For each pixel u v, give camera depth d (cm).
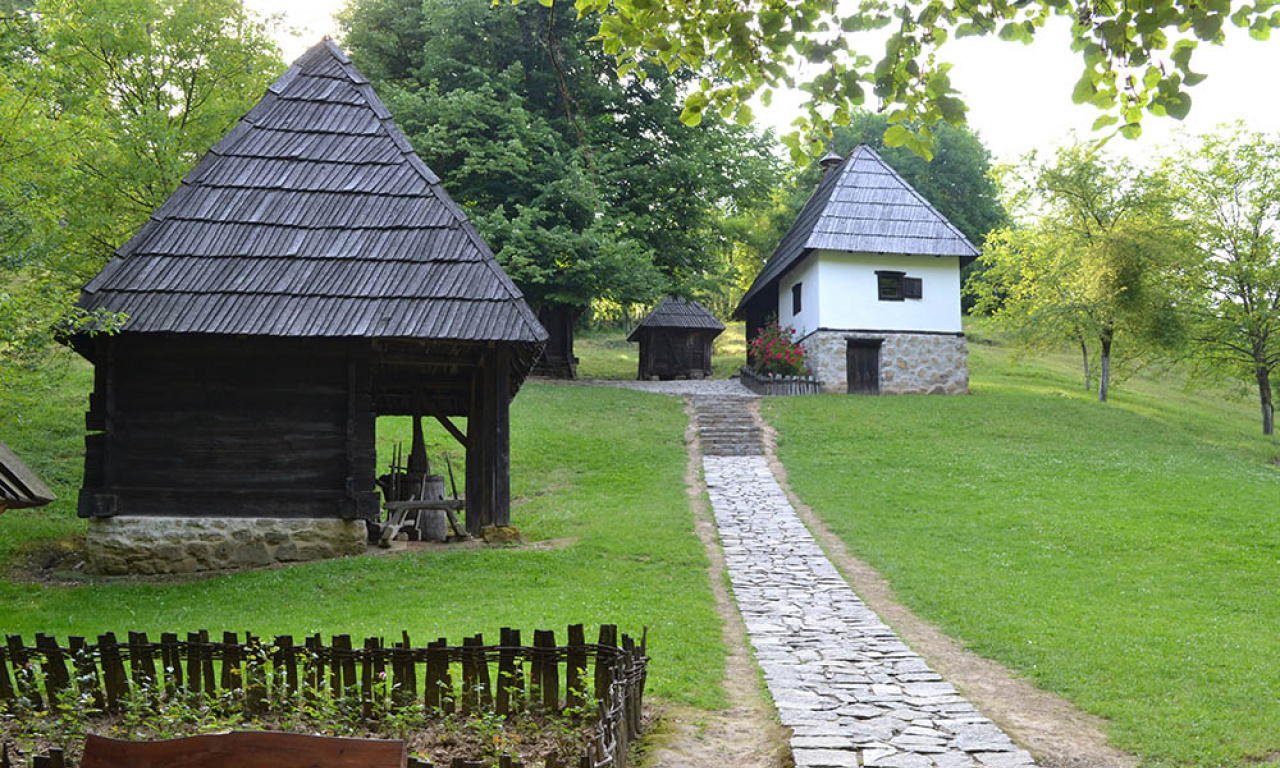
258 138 1686
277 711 716
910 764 673
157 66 2286
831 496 1975
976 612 1180
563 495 2016
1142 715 804
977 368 4278
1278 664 959
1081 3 495
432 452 2309
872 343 3203
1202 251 3219
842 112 567
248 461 1499
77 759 613
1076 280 3241
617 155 3288
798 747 706
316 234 1577
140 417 1494
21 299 1328
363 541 1514
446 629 1048
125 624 1132
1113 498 1920
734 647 1036
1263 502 1872
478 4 3150
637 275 3102
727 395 3098
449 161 3209
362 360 1523
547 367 3525
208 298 1466
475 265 1567
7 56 1398
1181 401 4072
